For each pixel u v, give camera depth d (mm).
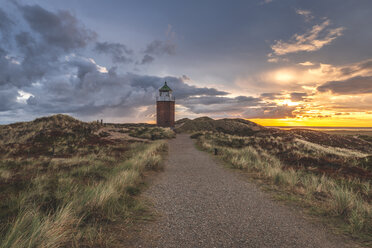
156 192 5633
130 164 8844
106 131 28141
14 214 3256
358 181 6840
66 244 2570
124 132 29766
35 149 15500
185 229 3354
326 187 6039
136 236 3008
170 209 4332
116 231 3096
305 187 6219
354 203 4285
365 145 40156
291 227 3502
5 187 4949
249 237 3113
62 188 4773
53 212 3480
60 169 8109
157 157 10508
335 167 9430
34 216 2811
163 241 2904
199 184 6680
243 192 5762
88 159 10812
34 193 4277
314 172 8469
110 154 13695
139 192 5512
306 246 2863
